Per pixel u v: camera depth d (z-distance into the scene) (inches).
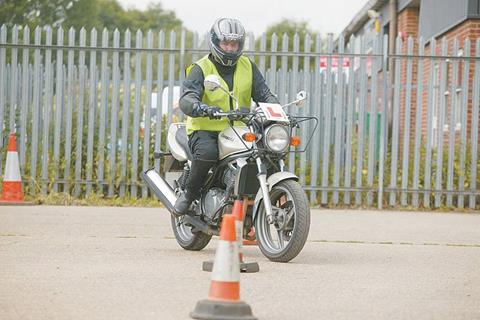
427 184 1122.0
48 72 1118.4
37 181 1117.7
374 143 1119.6
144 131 1111.0
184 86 676.1
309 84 1115.9
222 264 451.8
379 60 1120.8
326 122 1116.5
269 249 658.8
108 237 788.0
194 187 679.7
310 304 505.7
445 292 555.8
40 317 458.6
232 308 448.1
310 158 1127.0
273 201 671.1
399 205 1128.8
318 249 745.0
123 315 466.0
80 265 624.4
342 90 1115.9
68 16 2637.8
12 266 615.8
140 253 692.1
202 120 678.5
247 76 691.4
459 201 1124.5
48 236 783.1
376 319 472.1
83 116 1116.5
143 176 753.0
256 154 645.9
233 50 671.1
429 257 708.7
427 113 1127.0
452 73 1122.7
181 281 567.2
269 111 644.7
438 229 909.2
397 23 1876.2
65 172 1112.2
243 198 657.0
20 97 1153.4
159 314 469.1
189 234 721.0
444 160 1155.9
